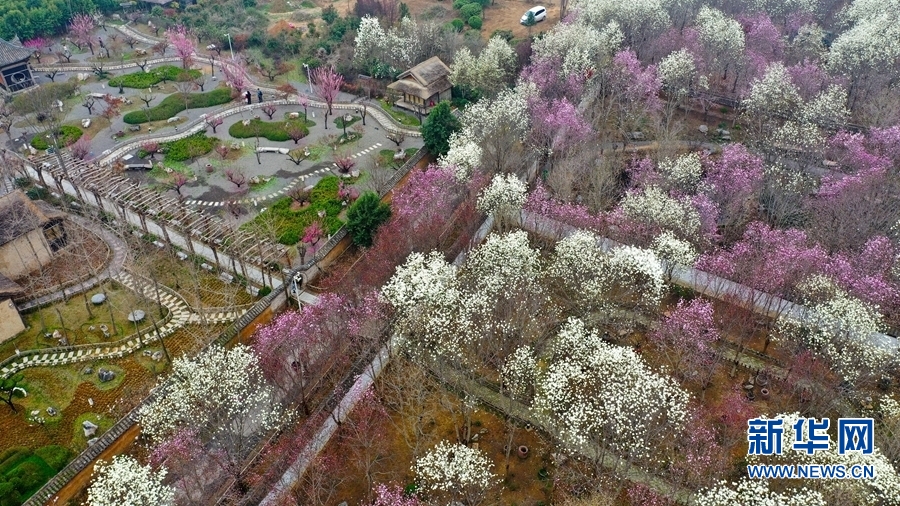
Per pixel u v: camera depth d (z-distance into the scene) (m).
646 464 46.47
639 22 103.69
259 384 50.00
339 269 68.88
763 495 41.53
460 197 72.50
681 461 46.75
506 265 56.78
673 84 92.62
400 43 109.25
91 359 58.34
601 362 47.97
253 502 45.12
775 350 57.34
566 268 57.88
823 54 97.06
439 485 44.34
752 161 72.69
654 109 88.50
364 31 110.38
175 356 58.41
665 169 72.81
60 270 68.69
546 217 67.88
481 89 100.06
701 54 98.06
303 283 66.25
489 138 77.31
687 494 44.88
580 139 79.06
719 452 47.03
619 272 56.56
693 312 54.22
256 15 132.88
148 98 105.62
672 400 46.19
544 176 81.50
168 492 41.53
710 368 53.69
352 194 79.19
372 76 109.69
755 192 71.69
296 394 51.88
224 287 66.81
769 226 66.69
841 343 51.22
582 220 65.12
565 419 46.59
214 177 85.62
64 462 49.50
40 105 96.19
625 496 45.97
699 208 66.50
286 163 89.00
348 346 55.62
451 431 50.91
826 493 41.31
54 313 63.41
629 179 80.19
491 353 55.09
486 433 50.88
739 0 115.50
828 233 64.75
